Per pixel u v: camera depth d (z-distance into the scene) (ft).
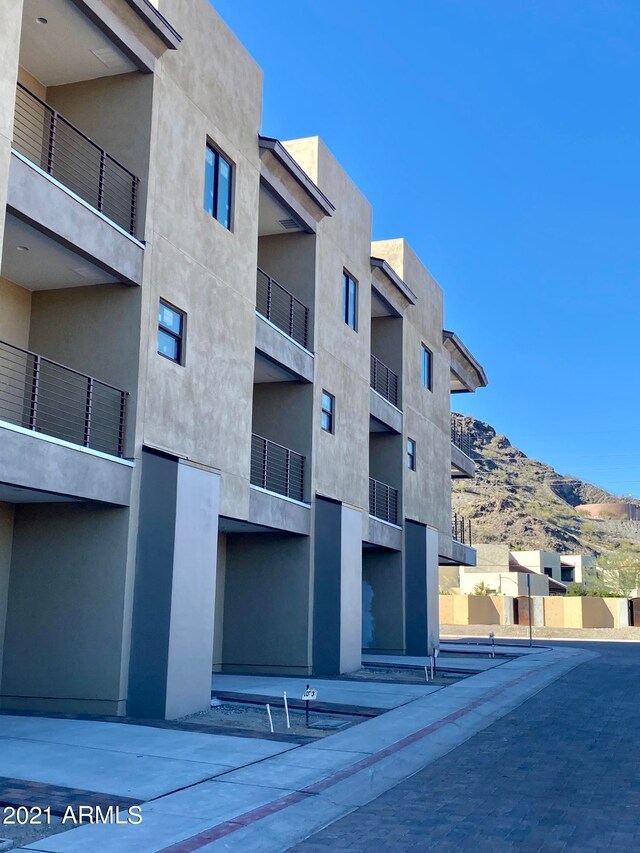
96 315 52.60
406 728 47.26
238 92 65.31
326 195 82.48
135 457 50.78
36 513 51.52
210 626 52.90
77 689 49.11
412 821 29.91
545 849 26.53
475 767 39.11
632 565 269.64
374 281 94.73
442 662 89.45
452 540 119.85
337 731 45.98
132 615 49.65
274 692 60.34
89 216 48.06
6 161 41.91
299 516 74.08
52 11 48.47
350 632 76.69
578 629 173.78
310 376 77.20
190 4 59.00
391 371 102.37
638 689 68.64
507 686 68.03
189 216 57.62
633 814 30.78
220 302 60.95
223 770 35.55
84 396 51.88
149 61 54.08
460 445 139.64
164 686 48.14
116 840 26.21
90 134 54.65
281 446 73.31
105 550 50.06
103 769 34.96
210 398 59.00
